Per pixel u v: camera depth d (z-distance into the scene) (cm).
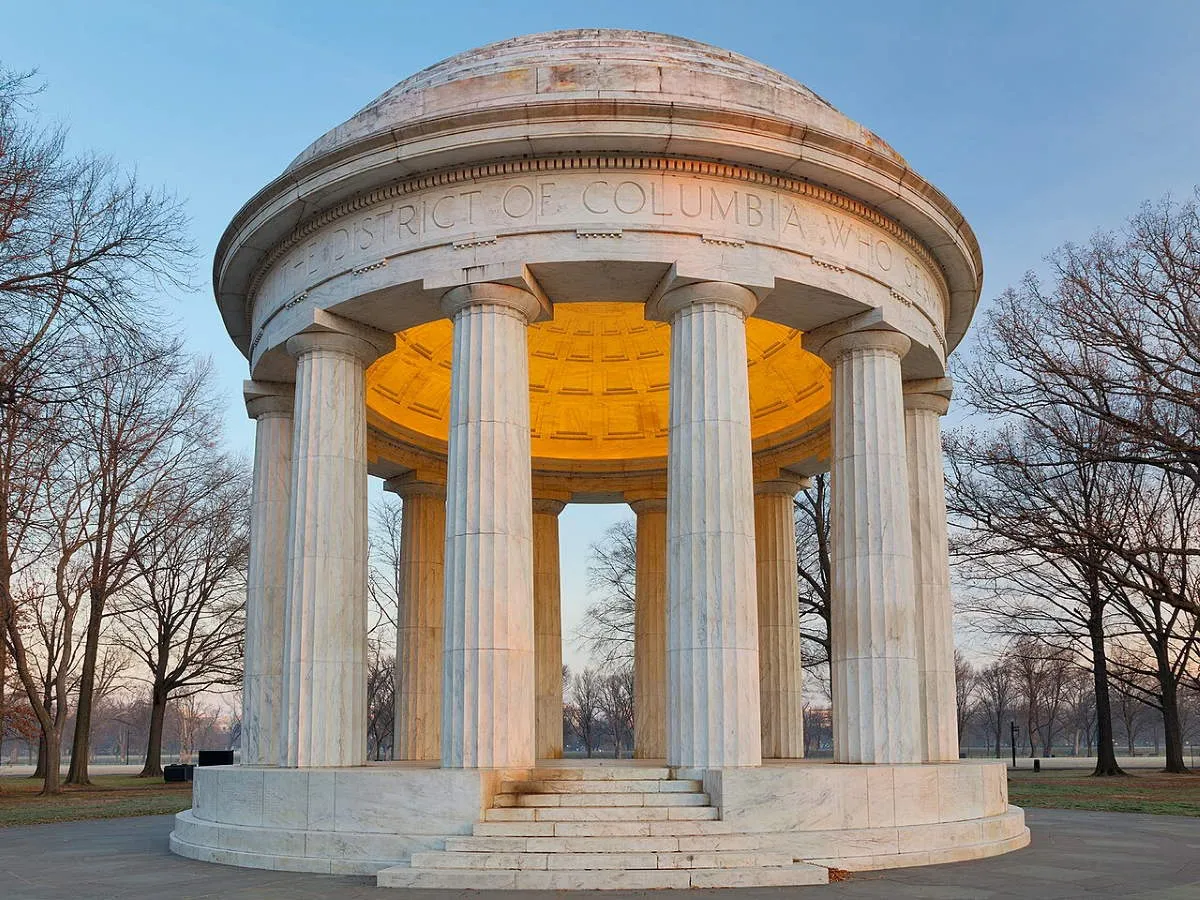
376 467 3909
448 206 2502
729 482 2344
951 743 2934
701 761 2225
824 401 3691
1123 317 4797
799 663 3909
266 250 2891
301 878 2036
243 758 2953
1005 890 1820
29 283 3753
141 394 5956
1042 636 6775
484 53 2973
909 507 2783
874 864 2119
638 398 4181
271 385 3123
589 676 14550
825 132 2459
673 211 2439
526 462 2439
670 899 1742
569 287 2553
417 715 3788
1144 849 2503
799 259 2522
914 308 2825
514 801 2152
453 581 2334
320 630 2559
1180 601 4981
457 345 2462
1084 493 5588
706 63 2791
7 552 5278
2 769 13425
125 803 4716
